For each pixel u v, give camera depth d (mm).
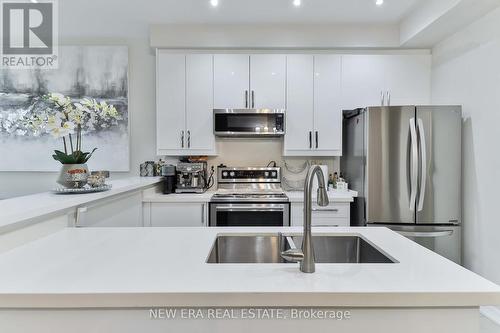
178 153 3232
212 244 1262
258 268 957
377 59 3205
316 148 3209
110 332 809
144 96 3586
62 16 2994
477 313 806
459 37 2777
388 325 812
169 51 3211
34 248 1181
